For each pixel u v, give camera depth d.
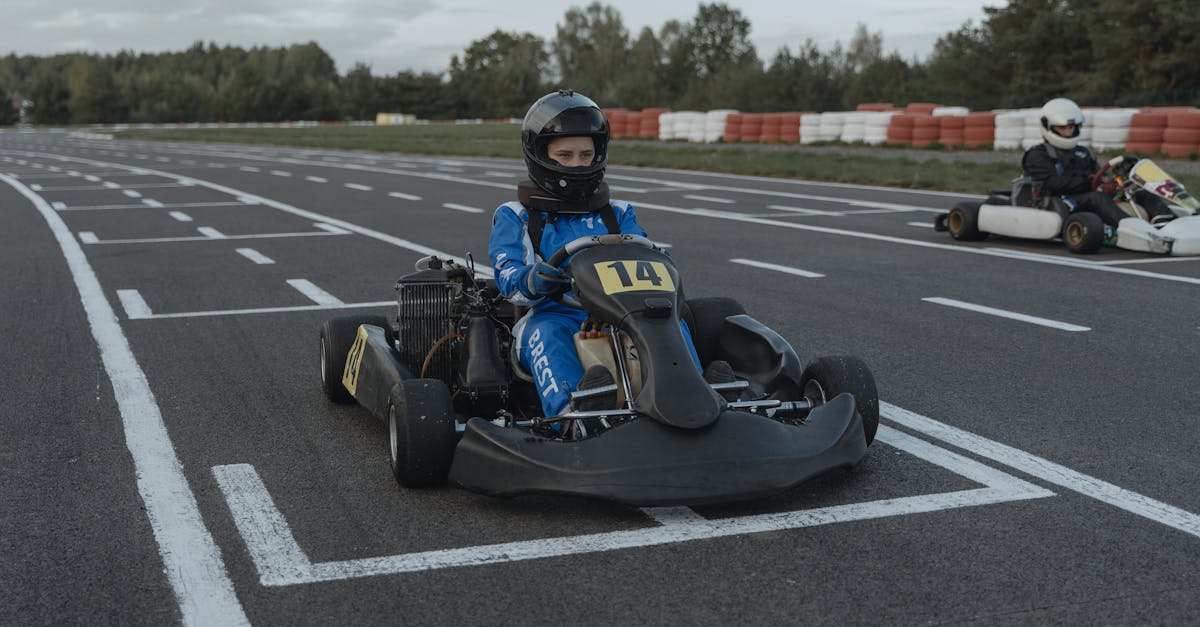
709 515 4.07
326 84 113.12
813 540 3.83
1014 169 20.61
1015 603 3.31
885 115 28.59
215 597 3.46
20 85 169.88
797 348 7.05
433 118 105.62
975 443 4.97
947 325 7.73
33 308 8.80
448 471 4.33
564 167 4.75
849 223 14.38
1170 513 4.07
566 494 3.84
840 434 4.16
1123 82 45.66
